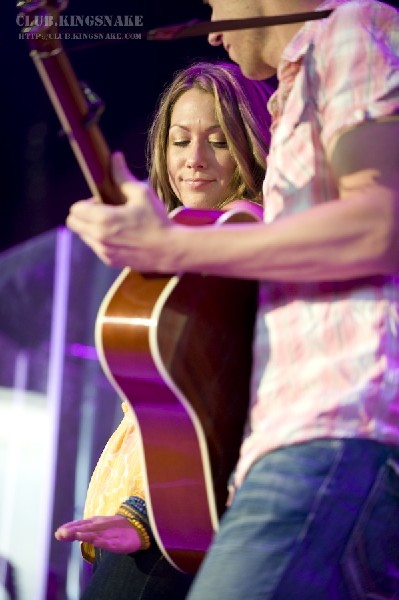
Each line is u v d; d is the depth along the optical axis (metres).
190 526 4.03
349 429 3.40
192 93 5.32
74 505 11.05
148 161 5.74
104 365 3.87
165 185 5.53
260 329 3.67
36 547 10.93
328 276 3.36
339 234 3.28
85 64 10.75
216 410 3.94
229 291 4.03
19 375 11.49
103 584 4.64
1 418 11.49
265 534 3.40
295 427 3.43
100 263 11.49
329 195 3.52
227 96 5.27
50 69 3.40
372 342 3.46
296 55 3.65
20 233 11.67
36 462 11.27
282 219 3.38
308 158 3.57
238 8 3.90
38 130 11.51
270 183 3.70
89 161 3.50
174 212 4.20
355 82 3.44
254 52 3.92
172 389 3.81
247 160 5.27
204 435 3.89
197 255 3.38
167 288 3.83
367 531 3.47
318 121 3.56
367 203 3.27
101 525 4.43
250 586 3.38
